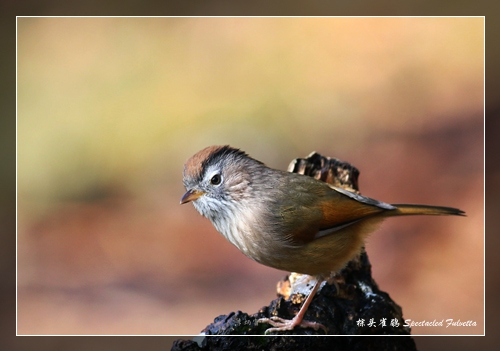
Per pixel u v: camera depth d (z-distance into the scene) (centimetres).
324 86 1595
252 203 643
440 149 1397
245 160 662
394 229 1231
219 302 1073
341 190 682
